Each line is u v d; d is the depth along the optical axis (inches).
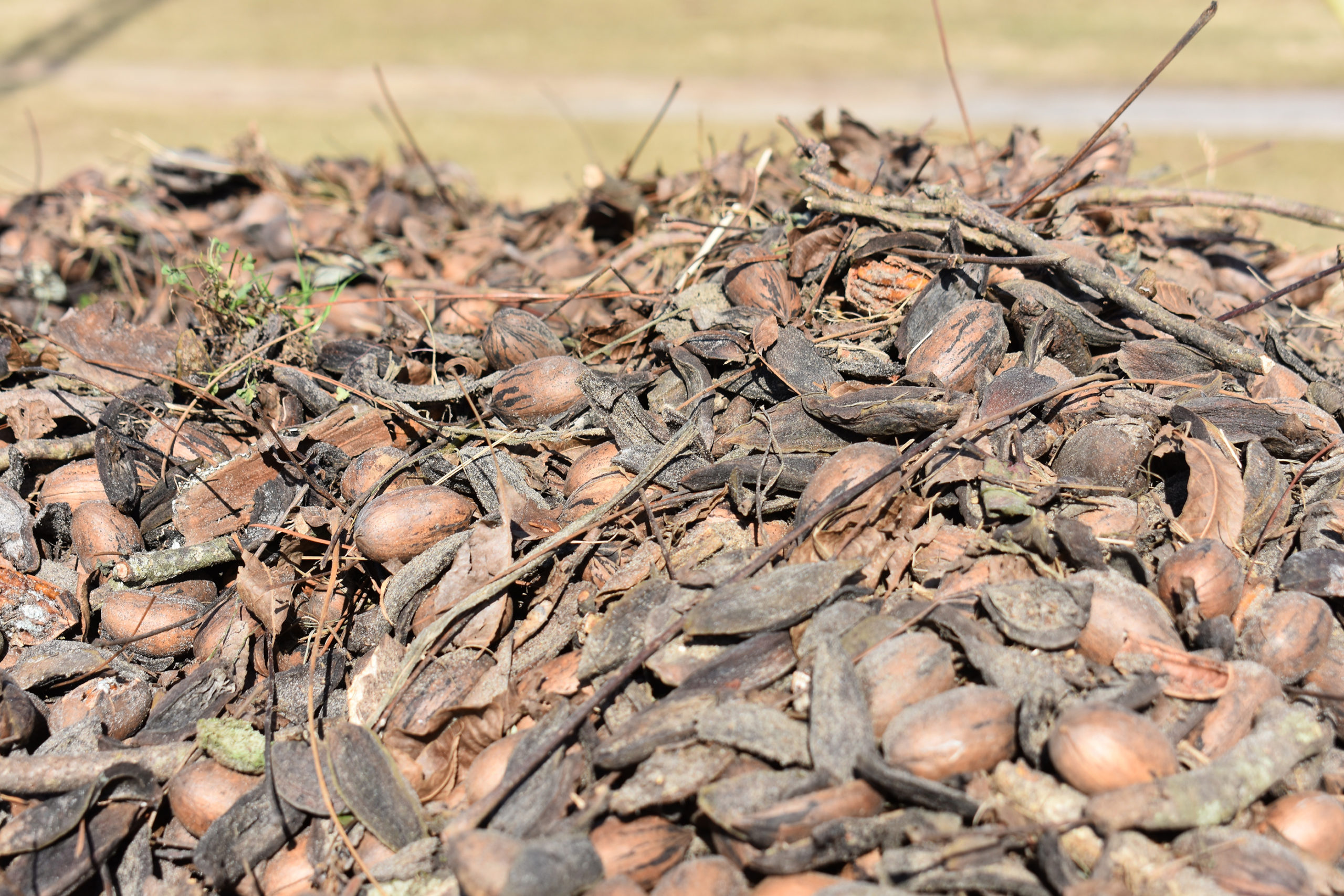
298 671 20.7
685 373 22.6
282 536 21.5
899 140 30.5
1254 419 21.4
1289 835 17.9
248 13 129.3
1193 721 18.4
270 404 23.7
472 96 89.4
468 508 21.2
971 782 18.0
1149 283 23.2
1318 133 66.5
